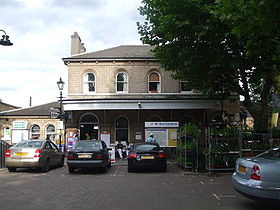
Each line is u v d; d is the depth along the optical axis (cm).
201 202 745
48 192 885
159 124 1883
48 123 3206
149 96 2331
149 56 2373
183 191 895
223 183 1048
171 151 2053
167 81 2347
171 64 1493
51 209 680
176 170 1452
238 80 1584
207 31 1214
